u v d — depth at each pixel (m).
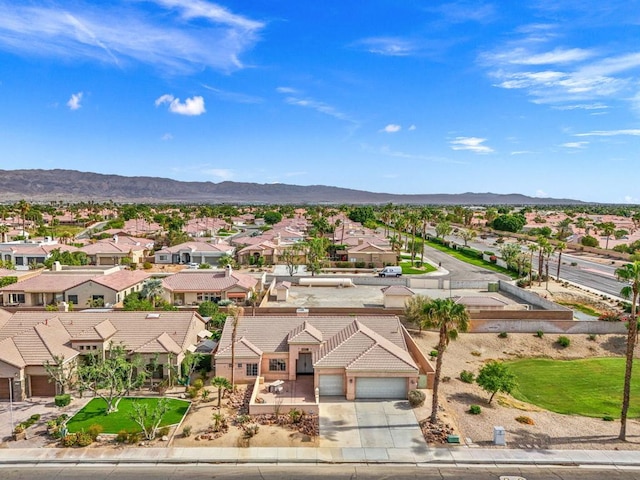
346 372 39.38
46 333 42.81
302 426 34.81
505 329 58.22
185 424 35.25
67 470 29.59
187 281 71.06
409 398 38.59
